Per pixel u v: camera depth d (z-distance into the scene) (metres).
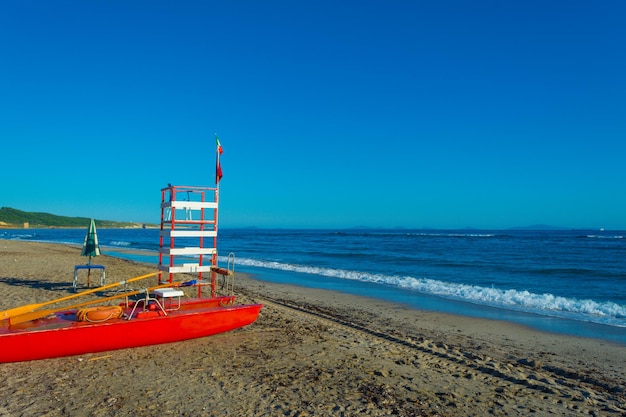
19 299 11.75
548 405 6.07
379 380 6.70
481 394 6.36
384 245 55.09
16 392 5.85
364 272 24.41
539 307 14.36
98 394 5.85
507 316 12.99
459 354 8.52
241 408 5.52
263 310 11.81
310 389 6.21
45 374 6.51
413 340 9.59
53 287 13.91
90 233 13.94
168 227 11.16
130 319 7.59
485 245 54.28
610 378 7.65
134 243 60.03
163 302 8.32
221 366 7.04
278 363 7.29
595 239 72.12
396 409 5.66
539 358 8.84
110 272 19.36
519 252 41.16
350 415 5.43
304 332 9.48
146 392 5.94
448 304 14.77
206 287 15.55
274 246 53.31
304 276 22.39
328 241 68.06
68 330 7.00
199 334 8.40
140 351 7.66
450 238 78.75
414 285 18.94
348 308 13.70
